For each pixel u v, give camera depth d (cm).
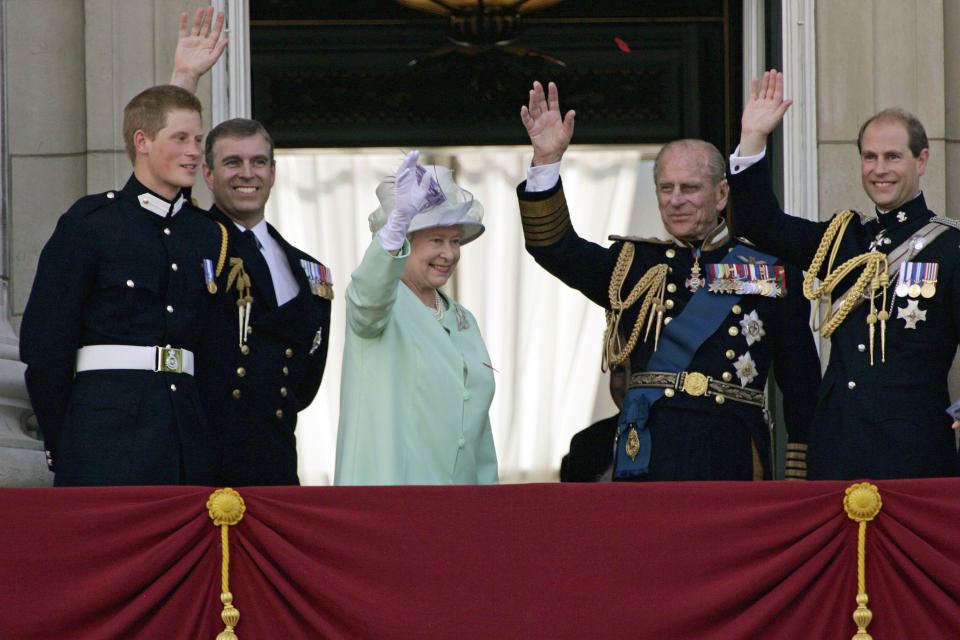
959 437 2397
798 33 2778
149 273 1995
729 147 3188
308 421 3222
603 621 1828
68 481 1931
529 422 3275
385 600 1834
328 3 3297
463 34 3262
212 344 2084
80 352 1980
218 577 1855
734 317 2178
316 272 2250
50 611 1823
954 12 2761
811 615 1842
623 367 2544
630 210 3275
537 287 3309
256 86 3294
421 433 2094
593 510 1848
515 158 3312
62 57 2705
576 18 3281
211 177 2197
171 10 2722
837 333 2100
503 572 1839
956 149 2741
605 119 3275
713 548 1839
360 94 3300
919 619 1823
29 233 2667
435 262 2170
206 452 1997
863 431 2025
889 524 1839
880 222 2114
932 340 2047
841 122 2755
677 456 2127
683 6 3262
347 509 1855
